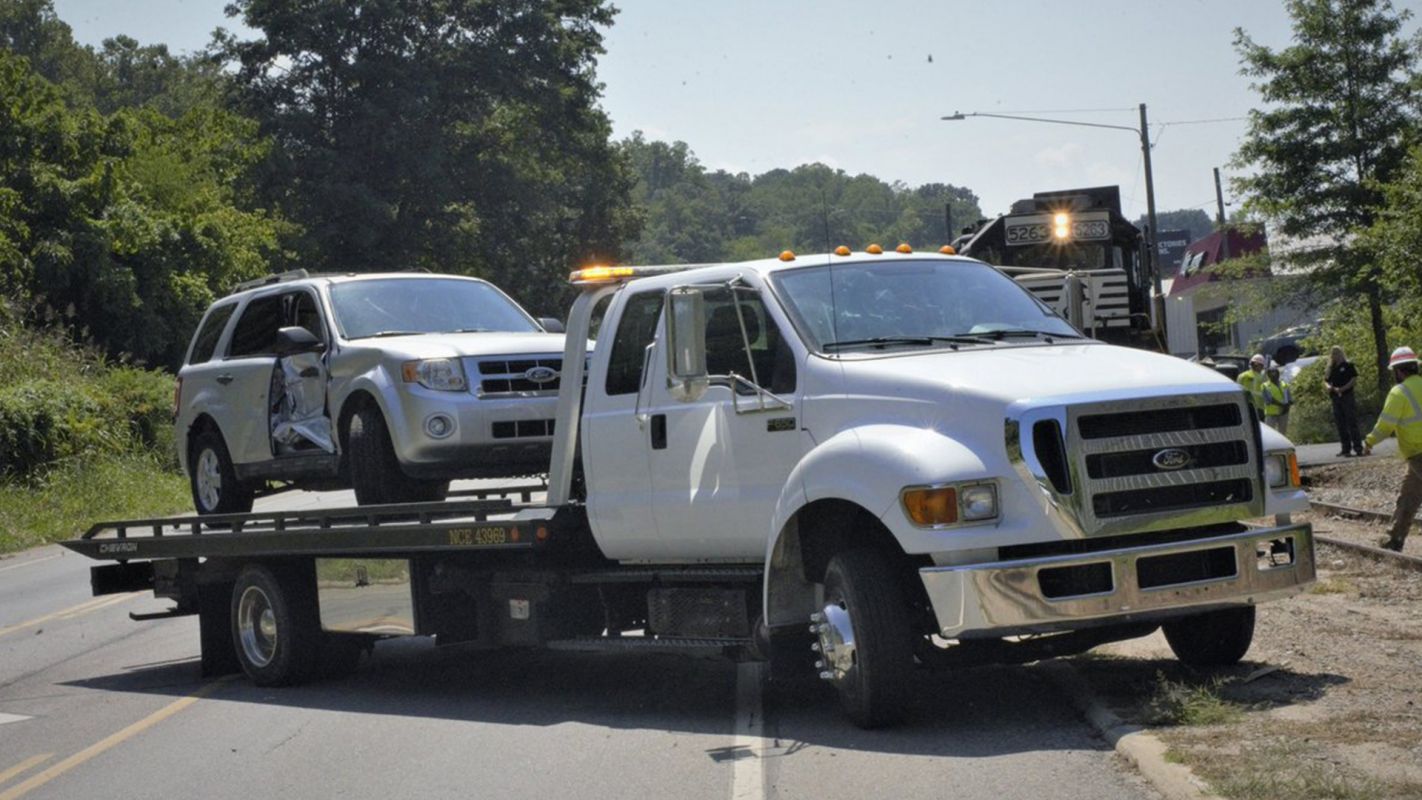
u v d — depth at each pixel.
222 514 17.67
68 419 50.03
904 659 11.25
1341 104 50.03
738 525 12.38
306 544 15.74
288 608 16.27
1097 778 9.68
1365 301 51.00
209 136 82.75
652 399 13.05
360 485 16.98
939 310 12.65
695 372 12.01
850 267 12.80
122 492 47.62
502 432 16.48
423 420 16.23
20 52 166.88
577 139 101.06
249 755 12.91
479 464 16.47
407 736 13.21
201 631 17.50
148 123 80.94
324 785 11.52
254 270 75.12
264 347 19.12
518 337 17.28
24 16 167.12
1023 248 33.44
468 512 14.41
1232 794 8.76
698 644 12.80
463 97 96.06
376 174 95.38
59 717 15.60
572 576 13.87
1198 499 11.23
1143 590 10.89
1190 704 10.98
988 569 10.62
